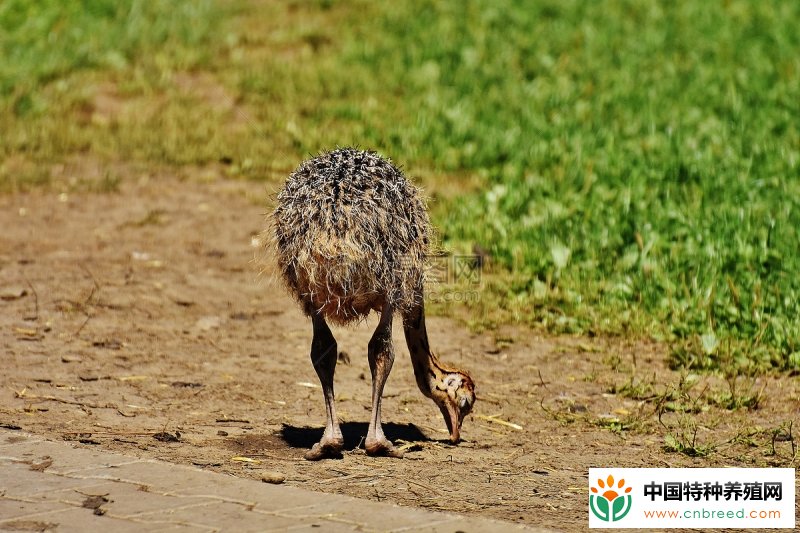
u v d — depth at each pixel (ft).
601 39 228.43
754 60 215.72
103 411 93.04
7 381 99.50
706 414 98.43
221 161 176.86
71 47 215.10
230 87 203.31
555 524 71.10
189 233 149.38
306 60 218.79
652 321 120.06
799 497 79.10
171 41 223.71
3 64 204.85
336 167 80.59
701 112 187.62
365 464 82.84
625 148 167.94
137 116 191.01
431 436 92.07
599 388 105.40
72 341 112.27
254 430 90.58
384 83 207.62
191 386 101.81
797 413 98.63
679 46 226.99
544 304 126.41
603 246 135.23
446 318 124.88
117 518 68.80
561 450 88.94
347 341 117.19
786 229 133.39
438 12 245.04
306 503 71.82
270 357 111.65
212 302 126.82
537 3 250.37
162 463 78.59
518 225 144.05
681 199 148.25
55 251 140.77
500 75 210.38
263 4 249.14
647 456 87.61
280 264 82.53
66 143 179.93
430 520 69.36
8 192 161.48
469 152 174.29
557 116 187.93
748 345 112.98
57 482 74.43
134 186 166.09
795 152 163.53
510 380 107.45
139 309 122.93
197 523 68.23
